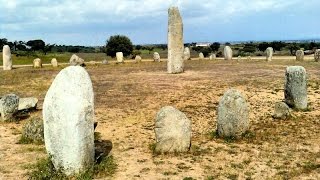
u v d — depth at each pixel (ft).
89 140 34.47
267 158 41.09
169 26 105.09
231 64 137.18
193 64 139.85
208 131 53.21
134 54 254.68
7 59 137.08
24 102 66.23
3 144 46.75
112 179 34.94
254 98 74.08
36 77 109.09
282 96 75.20
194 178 35.32
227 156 42.01
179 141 43.01
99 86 90.22
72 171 33.47
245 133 49.26
